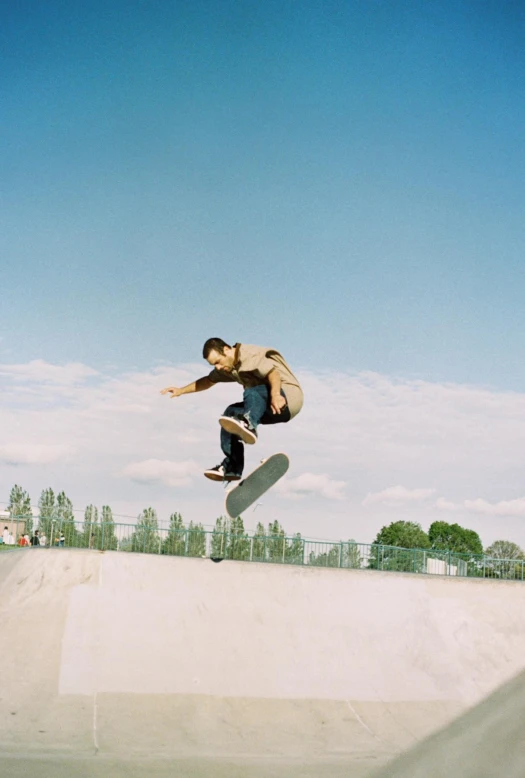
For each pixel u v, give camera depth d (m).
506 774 2.79
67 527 20.39
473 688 13.46
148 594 14.66
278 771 9.99
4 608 14.30
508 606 15.62
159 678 12.72
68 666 12.73
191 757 10.46
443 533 68.06
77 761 9.99
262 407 9.33
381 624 14.73
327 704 12.65
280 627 14.30
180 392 10.02
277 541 18.50
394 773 3.11
